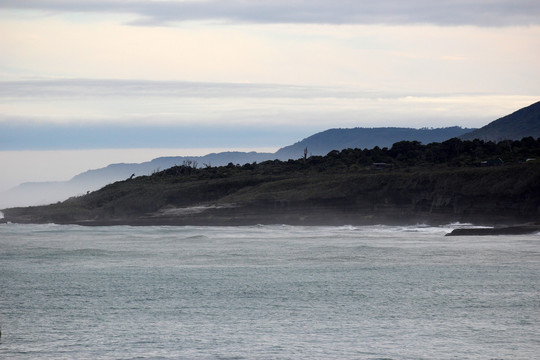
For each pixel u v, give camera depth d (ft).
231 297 353.10
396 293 359.46
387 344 257.14
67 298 354.54
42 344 260.21
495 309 316.81
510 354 242.78
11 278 423.64
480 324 288.30
